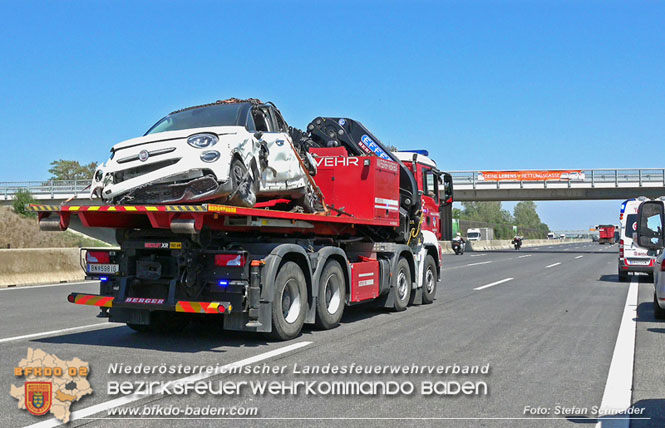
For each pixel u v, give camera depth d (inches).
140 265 299.9
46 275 673.6
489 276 832.9
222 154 290.2
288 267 311.1
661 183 1968.5
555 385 226.5
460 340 317.7
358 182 408.2
